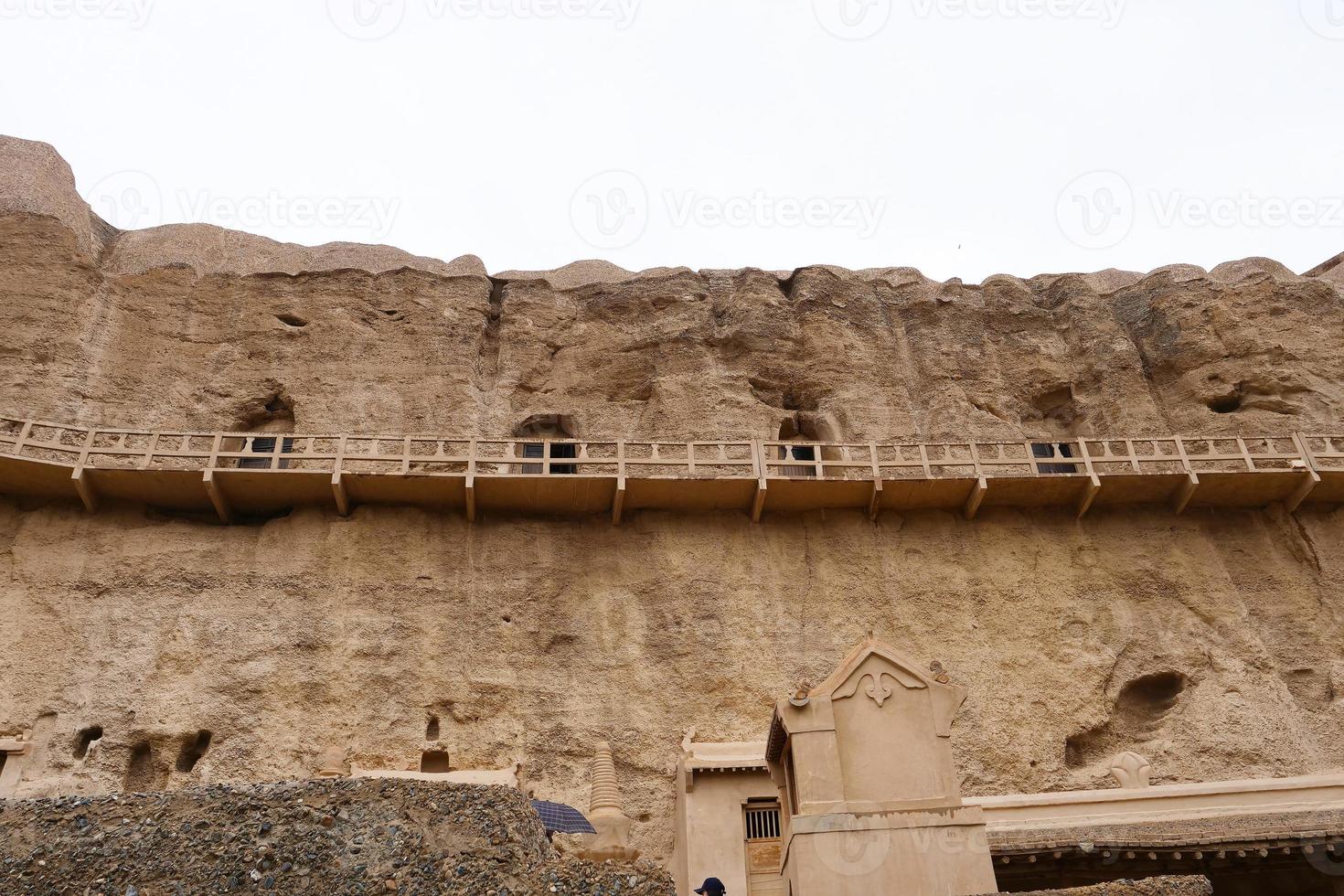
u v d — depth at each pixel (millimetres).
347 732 20828
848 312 30703
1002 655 23000
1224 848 15797
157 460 25609
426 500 23922
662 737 21531
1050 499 25000
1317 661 23266
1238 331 29547
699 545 24172
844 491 24484
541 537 24078
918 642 23156
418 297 29500
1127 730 22672
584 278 33031
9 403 24984
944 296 31531
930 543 24547
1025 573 24156
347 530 23375
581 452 24734
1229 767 21469
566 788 20844
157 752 20141
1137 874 16031
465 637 22438
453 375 28094
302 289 29125
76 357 26234
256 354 27828
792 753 13883
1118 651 23203
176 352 27562
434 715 21453
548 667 22391
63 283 27062
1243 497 25188
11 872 11703
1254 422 28078
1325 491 24922
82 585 21922
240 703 20828
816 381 29016
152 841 12227
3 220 27734
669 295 30500
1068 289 32125
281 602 22250
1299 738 21906
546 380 28844
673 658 22562
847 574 24031
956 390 29125
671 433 27406
